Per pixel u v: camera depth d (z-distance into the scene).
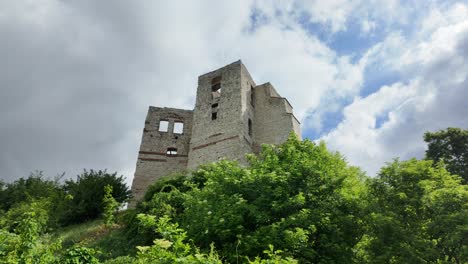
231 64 30.91
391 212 10.16
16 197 28.61
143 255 5.88
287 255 8.57
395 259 9.65
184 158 30.92
